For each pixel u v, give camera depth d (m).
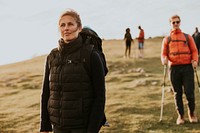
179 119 8.01
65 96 3.32
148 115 9.05
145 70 20.28
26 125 8.99
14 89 17.02
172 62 7.69
